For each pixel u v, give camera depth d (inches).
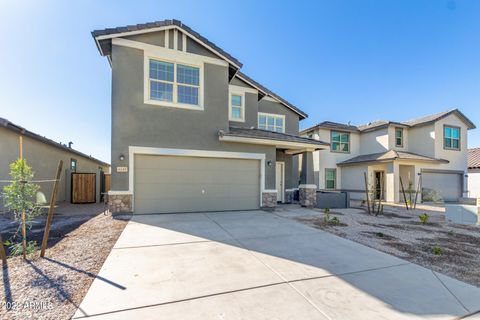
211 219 356.2
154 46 398.3
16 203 196.1
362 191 809.5
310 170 547.2
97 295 133.8
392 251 224.5
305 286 148.2
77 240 244.1
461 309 126.6
